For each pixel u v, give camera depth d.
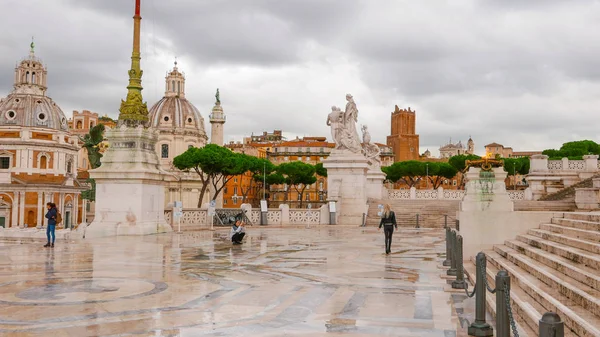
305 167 109.81
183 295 10.82
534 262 11.30
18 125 96.06
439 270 14.74
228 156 76.25
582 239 11.30
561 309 7.42
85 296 10.63
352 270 14.70
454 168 91.88
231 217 38.97
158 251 19.58
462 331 8.13
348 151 41.94
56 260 16.58
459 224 16.20
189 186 115.75
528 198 44.97
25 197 90.75
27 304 9.82
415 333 8.02
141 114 27.77
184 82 129.62
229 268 14.98
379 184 50.34
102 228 26.12
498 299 6.42
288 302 10.22
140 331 7.96
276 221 40.25
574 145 87.31
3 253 18.61
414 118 176.62
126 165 26.55
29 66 103.31
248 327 8.27
